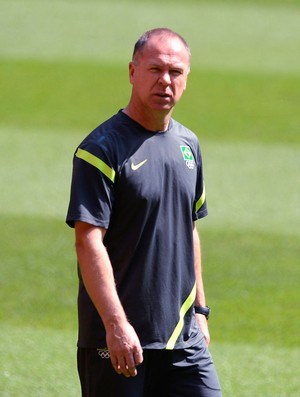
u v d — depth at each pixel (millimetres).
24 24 77938
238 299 32781
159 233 16297
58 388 24281
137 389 16266
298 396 24250
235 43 77500
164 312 16359
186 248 16734
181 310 16656
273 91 65875
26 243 37688
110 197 15938
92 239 15719
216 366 26125
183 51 16328
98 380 16297
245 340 28859
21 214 41188
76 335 28875
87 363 16438
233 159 50906
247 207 43312
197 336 16984
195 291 17000
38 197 43781
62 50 73000
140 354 15203
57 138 54000
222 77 68250
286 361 26922
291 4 89938
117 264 16250
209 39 78000
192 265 16797
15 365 25781
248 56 74188
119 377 16188
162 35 16312
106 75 67625
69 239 38438
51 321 30281
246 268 35781
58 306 31797
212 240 38594
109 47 74562
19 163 48812
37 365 25859
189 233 16766
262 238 39125
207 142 54500
